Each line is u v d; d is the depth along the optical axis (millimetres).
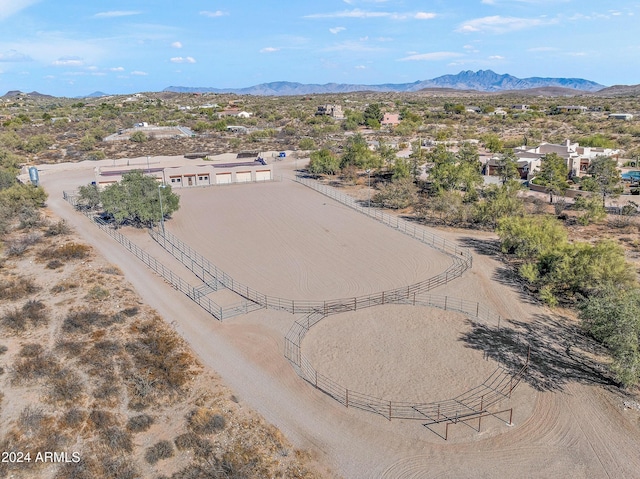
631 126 152125
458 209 66062
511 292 44688
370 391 30562
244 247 57750
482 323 39156
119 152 125500
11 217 65562
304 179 97750
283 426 27234
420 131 167125
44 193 74750
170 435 25703
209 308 41844
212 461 23812
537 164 90938
